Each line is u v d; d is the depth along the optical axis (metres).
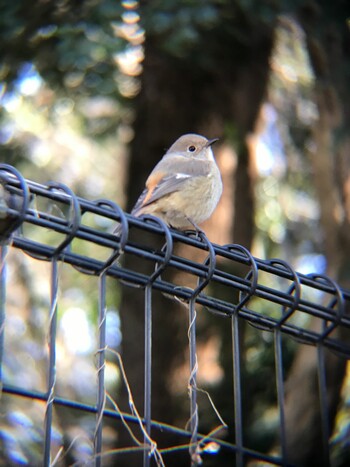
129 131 11.50
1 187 3.84
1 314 3.68
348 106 9.29
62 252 3.98
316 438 8.80
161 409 9.56
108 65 10.07
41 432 9.30
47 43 9.59
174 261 4.31
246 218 11.15
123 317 9.98
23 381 10.97
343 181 9.67
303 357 9.13
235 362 4.45
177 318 9.88
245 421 9.22
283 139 11.75
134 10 8.90
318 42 9.25
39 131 11.92
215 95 10.80
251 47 10.55
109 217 4.09
